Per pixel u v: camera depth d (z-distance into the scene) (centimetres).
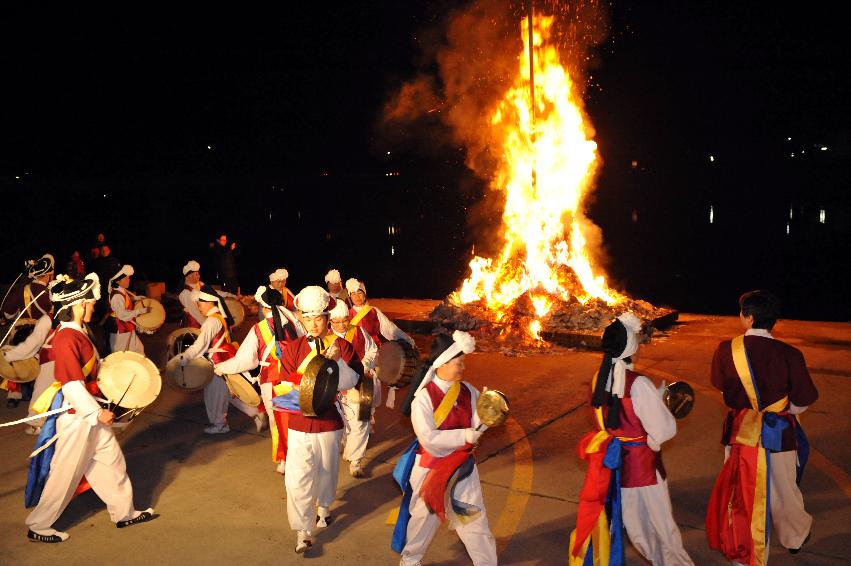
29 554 492
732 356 431
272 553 491
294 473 483
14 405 837
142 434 738
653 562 415
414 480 432
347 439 621
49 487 501
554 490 582
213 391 727
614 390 404
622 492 407
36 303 828
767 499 421
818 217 5109
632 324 402
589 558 415
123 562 480
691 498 557
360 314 673
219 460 663
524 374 927
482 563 429
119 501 526
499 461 646
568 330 1085
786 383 422
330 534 518
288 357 498
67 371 489
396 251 4266
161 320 902
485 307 1214
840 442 666
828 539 489
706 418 737
